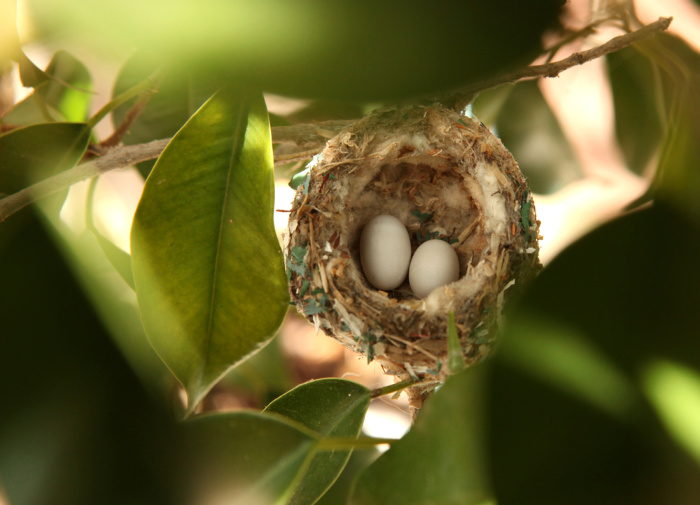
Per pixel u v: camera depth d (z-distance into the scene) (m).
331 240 0.29
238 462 0.26
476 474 0.26
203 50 0.22
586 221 0.35
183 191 0.27
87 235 0.30
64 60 0.32
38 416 0.21
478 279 0.29
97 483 0.21
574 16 0.25
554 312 0.23
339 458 0.28
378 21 0.22
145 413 0.22
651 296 0.23
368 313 0.29
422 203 0.32
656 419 0.21
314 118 0.32
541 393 0.22
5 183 0.28
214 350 0.27
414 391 0.29
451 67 0.23
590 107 0.34
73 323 0.22
